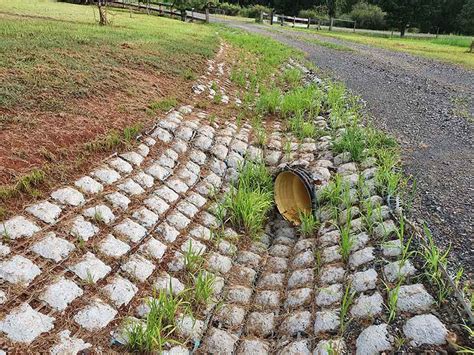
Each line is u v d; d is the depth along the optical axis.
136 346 2.96
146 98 6.51
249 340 3.31
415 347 2.72
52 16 13.24
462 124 7.05
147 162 5.09
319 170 5.31
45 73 6.15
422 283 3.19
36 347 2.75
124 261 3.67
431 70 12.70
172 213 4.50
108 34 10.03
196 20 23.58
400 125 7.00
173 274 3.80
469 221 4.04
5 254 3.27
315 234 4.46
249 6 43.94
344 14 38.38
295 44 17.73
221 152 5.82
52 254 3.41
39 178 4.06
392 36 28.12
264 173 5.33
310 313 3.39
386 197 4.41
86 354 2.83
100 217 3.95
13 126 4.68
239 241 4.54
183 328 3.28
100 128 5.22
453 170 5.16
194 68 8.92
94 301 3.20
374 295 3.21
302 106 7.68
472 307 2.92
